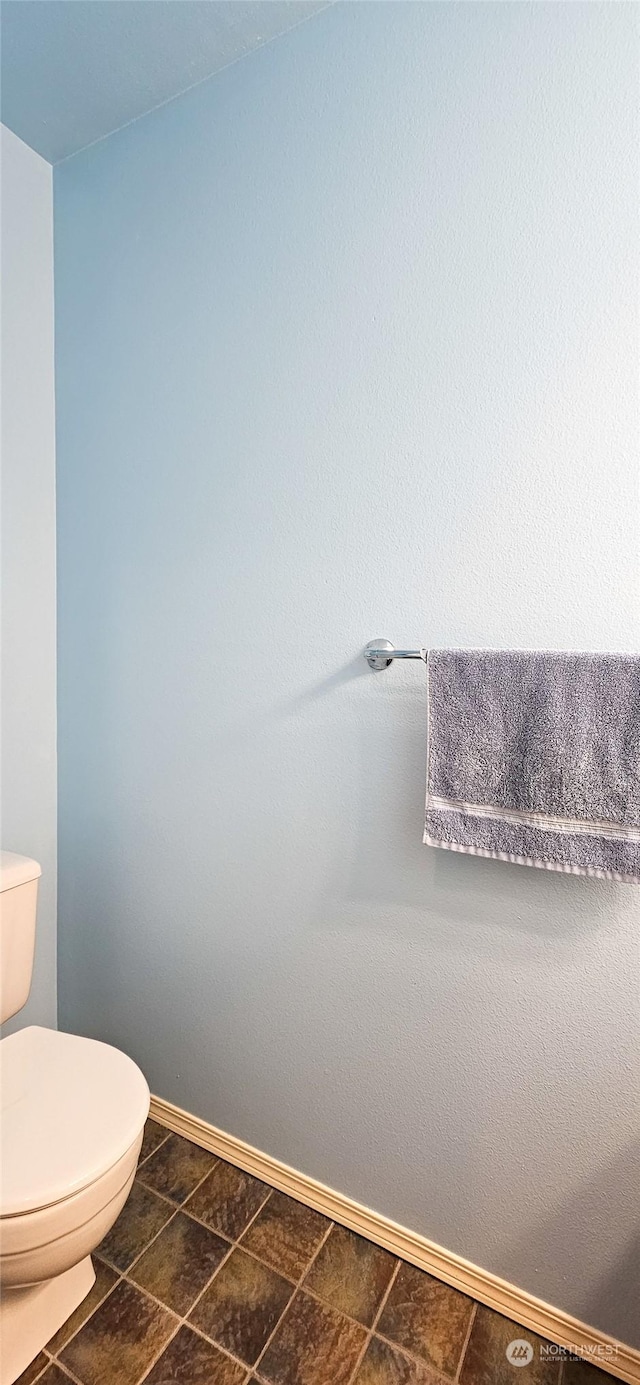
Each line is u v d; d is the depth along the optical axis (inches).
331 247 46.8
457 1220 48.5
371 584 47.5
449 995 47.1
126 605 61.6
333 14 45.1
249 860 55.6
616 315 38.5
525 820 40.2
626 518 39.2
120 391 59.9
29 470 63.4
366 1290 48.2
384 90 43.8
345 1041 52.0
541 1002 43.8
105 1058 48.3
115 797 64.4
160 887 61.8
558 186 39.2
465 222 41.9
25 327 61.6
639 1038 41.2
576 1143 43.8
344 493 48.0
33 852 67.2
